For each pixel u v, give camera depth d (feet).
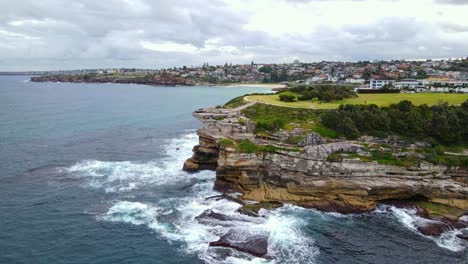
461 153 178.29
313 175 171.01
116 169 213.46
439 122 187.11
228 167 177.27
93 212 154.30
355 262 121.80
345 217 153.79
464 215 152.46
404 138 188.65
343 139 190.29
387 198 165.48
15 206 158.10
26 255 121.19
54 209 156.35
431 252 128.47
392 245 132.67
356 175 167.94
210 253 123.75
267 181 176.86
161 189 182.50
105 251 124.98
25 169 208.44
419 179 165.68
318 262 120.98
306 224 146.20
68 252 123.75
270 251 126.00
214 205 161.79
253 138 195.00
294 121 210.18
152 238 133.69
